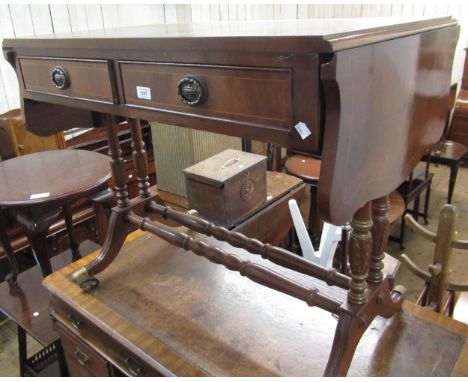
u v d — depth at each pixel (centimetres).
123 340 88
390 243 229
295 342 84
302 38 48
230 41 55
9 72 194
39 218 139
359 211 67
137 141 111
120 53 72
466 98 292
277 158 244
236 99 58
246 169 164
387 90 57
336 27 58
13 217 176
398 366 77
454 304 113
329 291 91
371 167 58
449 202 248
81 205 199
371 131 55
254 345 84
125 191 110
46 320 131
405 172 68
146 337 88
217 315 93
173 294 101
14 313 135
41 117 104
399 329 85
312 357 80
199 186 164
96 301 100
